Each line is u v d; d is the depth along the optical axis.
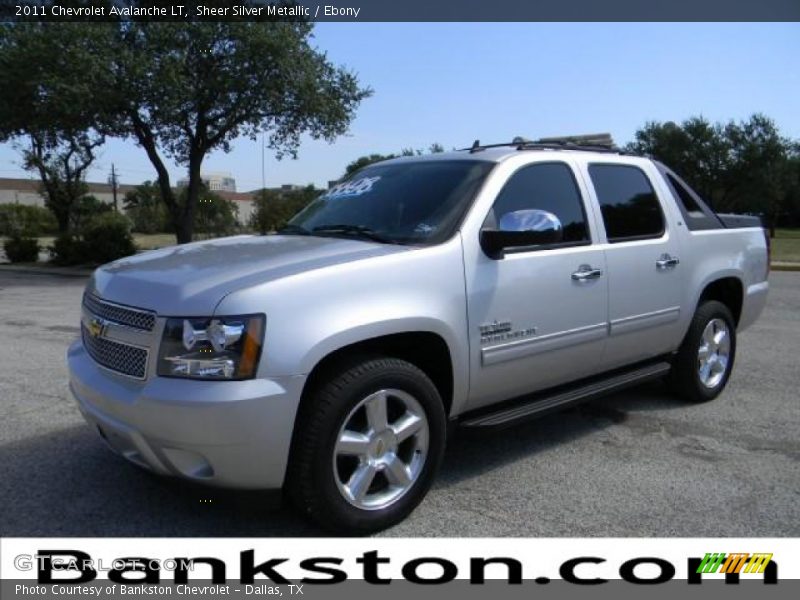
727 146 53.84
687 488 3.93
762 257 6.04
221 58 21.36
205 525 3.49
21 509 3.65
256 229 28.91
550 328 4.08
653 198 4.98
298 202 28.95
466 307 3.65
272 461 3.04
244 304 2.99
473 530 3.46
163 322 3.07
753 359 7.12
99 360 3.43
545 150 4.42
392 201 4.13
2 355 7.49
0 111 20.83
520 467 4.25
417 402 3.47
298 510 3.29
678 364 5.36
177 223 24.02
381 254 3.45
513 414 3.97
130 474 4.10
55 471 4.14
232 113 22.48
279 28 21.00
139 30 20.28
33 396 5.77
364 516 3.33
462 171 4.12
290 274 3.16
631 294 4.60
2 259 27.52
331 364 3.28
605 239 4.48
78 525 3.48
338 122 23.47
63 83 18.86
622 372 4.86
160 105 20.19
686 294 5.11
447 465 4.29
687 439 4.72
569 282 4.17
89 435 4.77
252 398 2.94
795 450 4.52
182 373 3.00
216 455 2.97
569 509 3.68
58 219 33.69
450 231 3.73
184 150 24.44
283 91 21.88
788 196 59.94
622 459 4.37
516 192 4.08
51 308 11.82
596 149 4.92
